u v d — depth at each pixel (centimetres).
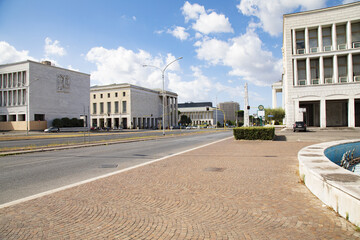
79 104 7069
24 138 2845
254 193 536
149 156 1223
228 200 489
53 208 446
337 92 3522
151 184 623
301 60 3838
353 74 3591
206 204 466
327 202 444
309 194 521
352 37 3600
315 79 3750
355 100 3734
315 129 3497
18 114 5859
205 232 346
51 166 931
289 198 496
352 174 490
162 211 431
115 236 334
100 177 709
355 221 355
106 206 457
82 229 357
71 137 3219
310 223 371
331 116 4053
